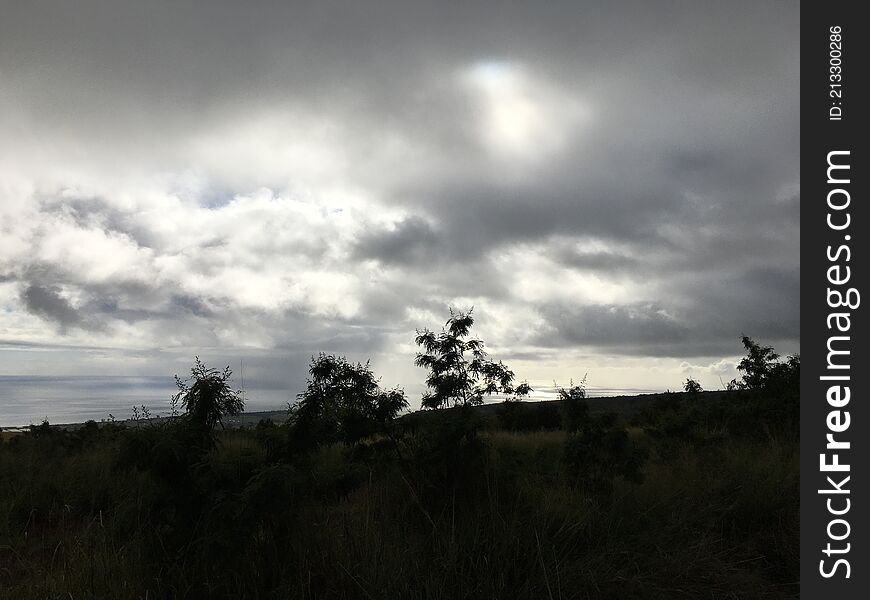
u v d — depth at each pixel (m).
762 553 5.77
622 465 6.94
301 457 4.66
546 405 20.67
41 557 5.48
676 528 5.64
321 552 4.48
